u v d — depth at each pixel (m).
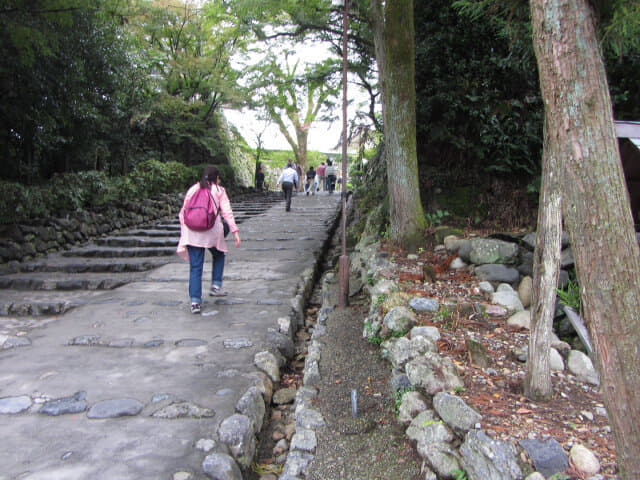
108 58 9.31
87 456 2.43
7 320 5.10
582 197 1.20
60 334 4.34
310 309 5.77
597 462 1.83
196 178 16.36
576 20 1.23
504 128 6.38
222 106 20.22
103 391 3.18
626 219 1.17
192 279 4.95
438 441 2.16
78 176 9.61
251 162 28.05
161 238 9.60
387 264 5.12
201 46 18.09
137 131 16.75
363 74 9.80
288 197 14.02
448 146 6.82
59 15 6.80
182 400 3.04
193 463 2.38
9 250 7.52
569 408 2.34
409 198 5.64
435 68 6.60
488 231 5.81
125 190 11.18
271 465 2.67
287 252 8.38
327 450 2.47
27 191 8.14
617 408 1.16
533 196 6.29
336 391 3.12
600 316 1.17
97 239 9.57
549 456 1.85
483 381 2.63
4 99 7.95
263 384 3.37
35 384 3.28
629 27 2.38
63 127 9.82
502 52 6.50
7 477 2.24
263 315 4.91
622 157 4.16
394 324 3.48
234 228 5.05
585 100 1.21
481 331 3.38
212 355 3.83
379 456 2.37
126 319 4.80
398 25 5.49
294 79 10.80
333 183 20.64
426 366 2.67
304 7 8.38
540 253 2.40
